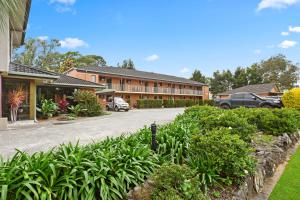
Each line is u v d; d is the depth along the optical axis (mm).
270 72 56688
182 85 47719
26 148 7773
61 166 3053
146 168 3717
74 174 3033
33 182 2711
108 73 34188
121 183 3248
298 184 5230
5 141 8906
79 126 13188
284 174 5879
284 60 55688
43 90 20031
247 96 21125
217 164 4172
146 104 36562
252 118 9312
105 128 12375
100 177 3127
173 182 3340
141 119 16922
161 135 4980
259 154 6074
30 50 43469
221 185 4137
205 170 4113
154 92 41656
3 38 11961
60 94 21094
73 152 3482
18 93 14312
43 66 44062
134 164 3629
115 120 16312
